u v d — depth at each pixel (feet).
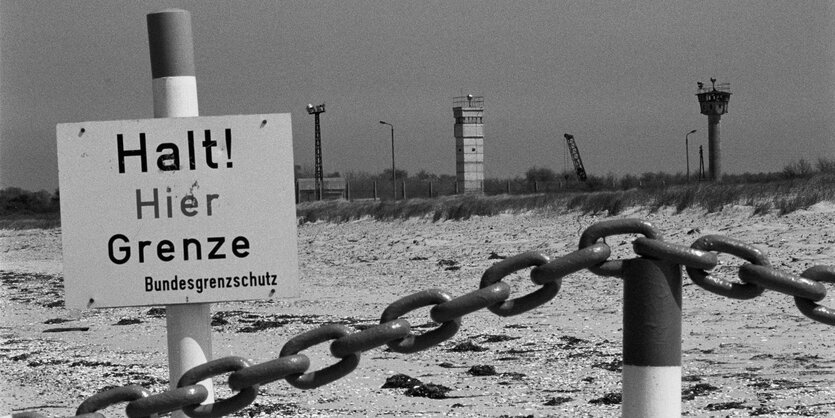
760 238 82.89
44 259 150.71
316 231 143.64
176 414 14.01
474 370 39.65
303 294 80.64
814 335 45.34
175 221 14.11
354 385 36.99
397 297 77.36
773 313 51.34
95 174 14.12
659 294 11.34
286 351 12.83
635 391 11.38
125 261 14.11
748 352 42.09
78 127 14.08
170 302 14.14
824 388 33.76
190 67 14.32
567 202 121.49
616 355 43.27
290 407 33.24
